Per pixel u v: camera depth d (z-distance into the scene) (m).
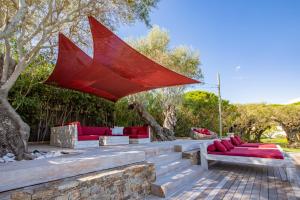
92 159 3.44
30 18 6.33
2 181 2.43
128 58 6.28
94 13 6.34
